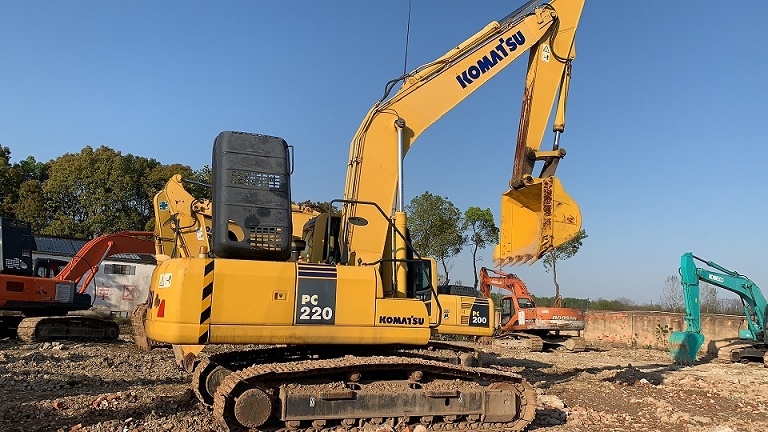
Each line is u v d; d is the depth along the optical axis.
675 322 24.45
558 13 11.31
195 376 8.62
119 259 30.25
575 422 9.10
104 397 8.84
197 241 15.35
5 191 39.94
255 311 7.15
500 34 10.86
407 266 8.89
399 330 7.79
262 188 7.57
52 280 17.38
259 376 6.95
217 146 7.61
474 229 35.06
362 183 9.36
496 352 20.98
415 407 7.69
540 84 11.10
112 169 39.44
